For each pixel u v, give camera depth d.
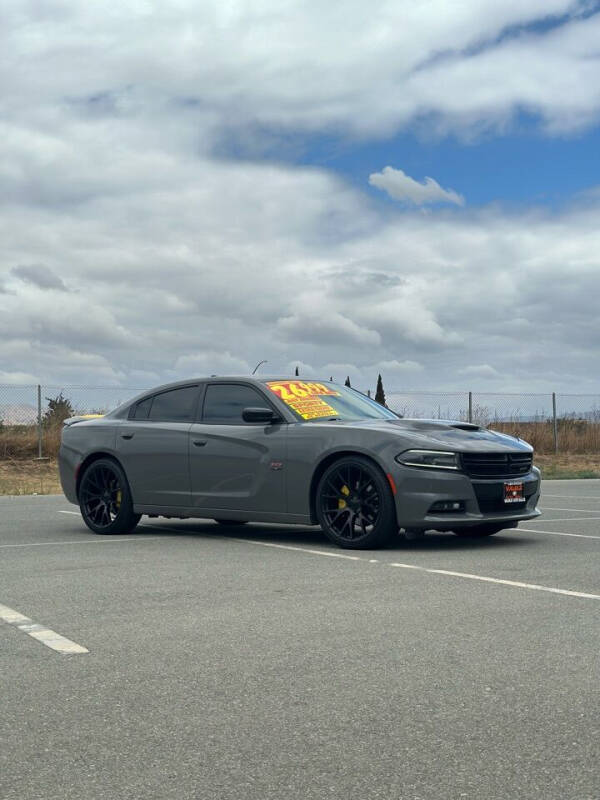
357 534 7.57
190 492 8.43
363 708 3.35
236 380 8.55
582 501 12.95
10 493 15.66
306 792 2.63
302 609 5.05
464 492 7.33
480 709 3.34
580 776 2.73
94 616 4.89
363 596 5.41
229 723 3.20
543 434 26.88
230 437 8.21
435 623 4.69
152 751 2.94
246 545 7.88
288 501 7.88
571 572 6.29
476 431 8.00
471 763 2.83
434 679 3.71
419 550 7.48
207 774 2.76
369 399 8.99
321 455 7.67
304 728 3.14
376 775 2.74
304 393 8.39
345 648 4.20
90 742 3.02
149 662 3.98
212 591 5.60
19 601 5.30
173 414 8.77
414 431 7.61
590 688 3.58
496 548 7.60
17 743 3.01
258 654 4.10
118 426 8.98
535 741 3.01
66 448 9.28
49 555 7.26
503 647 4.20
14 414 22.55
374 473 7.41
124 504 8.77
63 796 2.61
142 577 6.13
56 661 3.99
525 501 7.79
